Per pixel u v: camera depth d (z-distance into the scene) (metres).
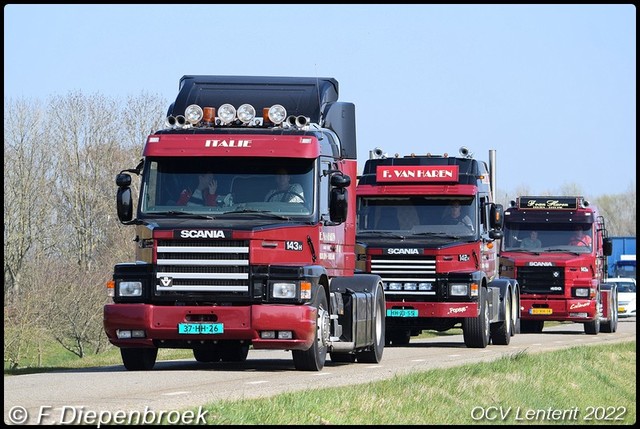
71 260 129.75
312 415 26.25
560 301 79.44
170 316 37.59
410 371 37.72
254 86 44.56
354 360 46.50
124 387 32.41
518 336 78.62
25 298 120.56
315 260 39.09
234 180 38.88
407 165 59.84
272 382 34.25
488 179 64.56
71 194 133.38
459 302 58.31
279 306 37.38
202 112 40.47
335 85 45.56
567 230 80.19
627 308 124.19
